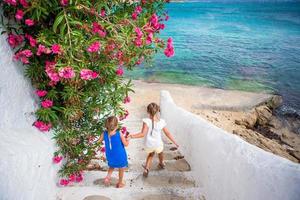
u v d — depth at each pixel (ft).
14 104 12.20
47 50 12.07
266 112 39.60
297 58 60.90
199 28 84.53
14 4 11.57
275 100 42.47
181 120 20.66
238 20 91.45
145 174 16.43
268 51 65.62
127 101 15.87
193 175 16.66
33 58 13.38
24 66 13.41
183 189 15.01
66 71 11.67
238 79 51.49
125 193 14.55
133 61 14.65
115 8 15.30
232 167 11.36
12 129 11.89
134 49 13.78
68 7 12.70
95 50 12.32
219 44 70.59
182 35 78.02
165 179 16.30
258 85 49.42
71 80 12.51
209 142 14.01
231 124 35.40
